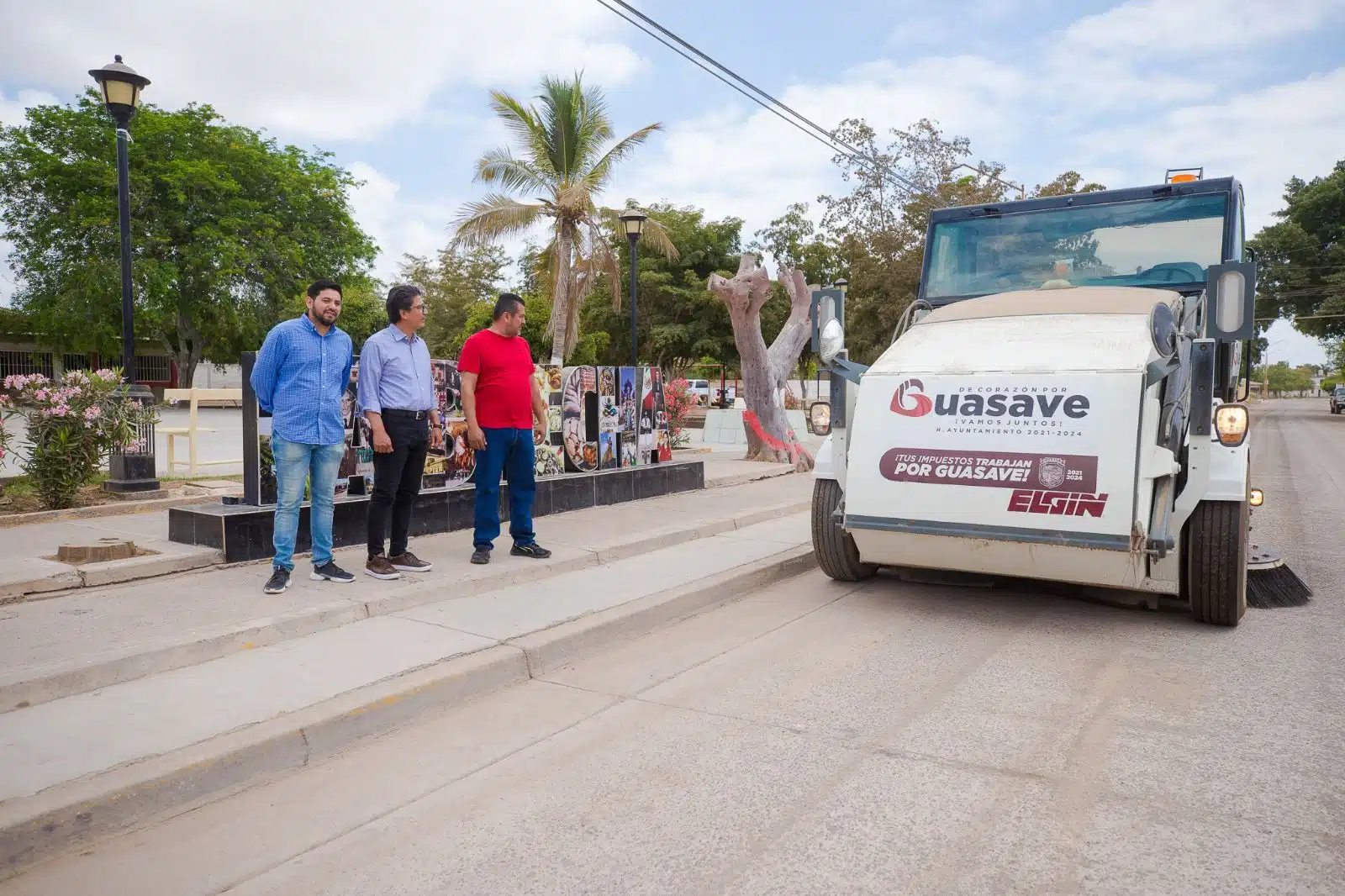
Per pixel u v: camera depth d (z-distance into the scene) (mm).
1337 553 7922
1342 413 48781
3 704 3795
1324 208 44125
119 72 9664
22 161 35250
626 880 2740
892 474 5398
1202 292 6715
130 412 9188
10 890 2697
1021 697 4297
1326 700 4234
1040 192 29750
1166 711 4098
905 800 3240
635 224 15648
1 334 41438
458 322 43062
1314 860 2814
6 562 5949
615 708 4234
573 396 9586
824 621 5699
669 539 7840
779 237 36156
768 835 3004
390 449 5879
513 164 21844
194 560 6164
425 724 4055
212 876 2785
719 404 37375
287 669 4348
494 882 2740
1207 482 5109
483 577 6051
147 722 3670
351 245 42438
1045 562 5137
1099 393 4930
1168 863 2797
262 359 5473
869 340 32188
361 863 2855
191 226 36250
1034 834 2992
